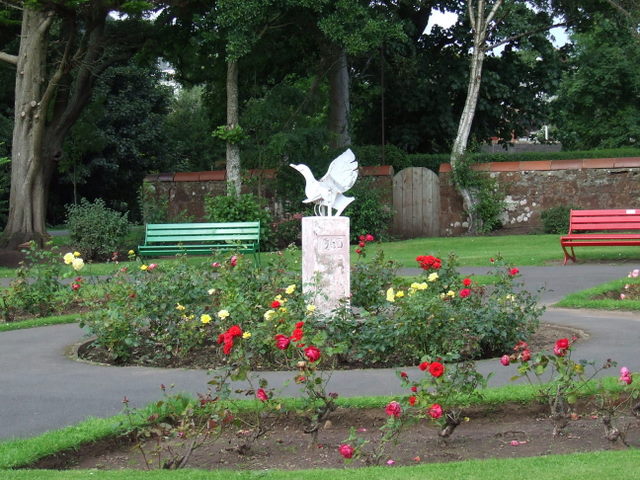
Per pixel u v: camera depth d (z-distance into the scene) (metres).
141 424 5.62
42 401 7.17
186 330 8.94
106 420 6.16
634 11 27.22
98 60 25.95
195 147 54.44
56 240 28.30
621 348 8.70
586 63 42.22
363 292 10.23
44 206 25.61
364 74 34.16
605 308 11.53
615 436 5.55
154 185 28.67
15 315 12.49
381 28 24.73
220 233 18.05
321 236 9.72
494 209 26.84
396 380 7.50
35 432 6.18
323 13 24.52
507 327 8.80
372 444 5.81
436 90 34.41
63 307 12.59
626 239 16.88
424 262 9.57
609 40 41.94
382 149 30.67
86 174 47.88
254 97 28.19
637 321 10.41
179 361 8.87
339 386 7.30
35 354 9.47
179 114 57.56
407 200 27.77
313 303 9.14
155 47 28.64
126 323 9.03
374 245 23.81
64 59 23.66
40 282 12.45
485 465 4.85
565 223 25.58
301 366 5.83
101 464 5.55
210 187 28.20
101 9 23.05
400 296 8.52
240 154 26.02
